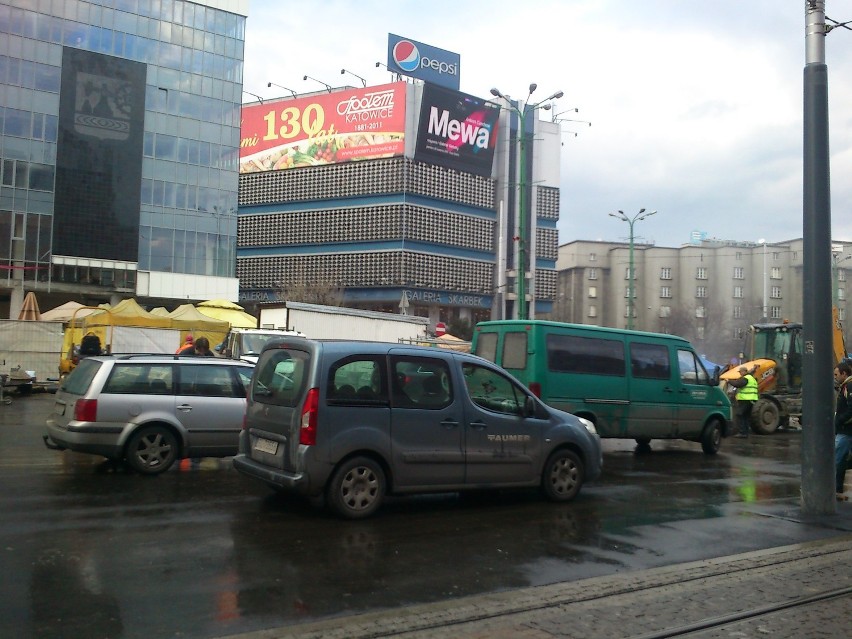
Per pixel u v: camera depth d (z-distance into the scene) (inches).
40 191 1902.1
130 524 299.7
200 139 2135.8
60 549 261.7
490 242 2573.8
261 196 2598.4
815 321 356.8
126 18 2017.7
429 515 338.6
